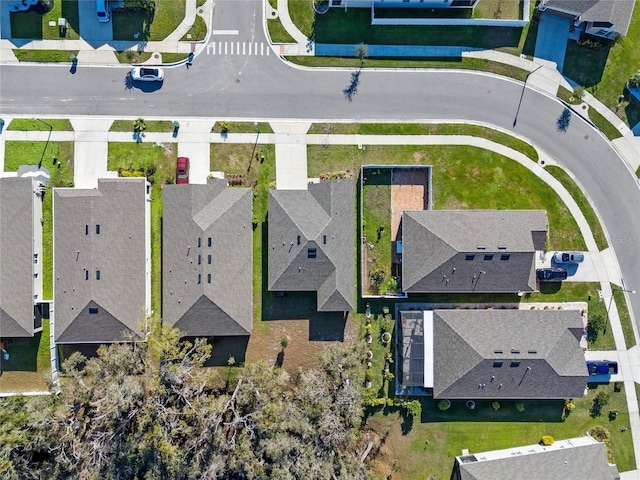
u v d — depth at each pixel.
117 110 50.09
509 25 51.00
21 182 47.28
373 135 50.94
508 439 49.91
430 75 51.16
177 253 47.28
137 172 49.28
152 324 45.94
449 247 47.22
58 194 47.00
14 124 49.56
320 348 49.75
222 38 50.66
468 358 46.84
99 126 49.94
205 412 43.28
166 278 47.38
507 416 49.97
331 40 50.94
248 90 50.72
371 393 49.31
